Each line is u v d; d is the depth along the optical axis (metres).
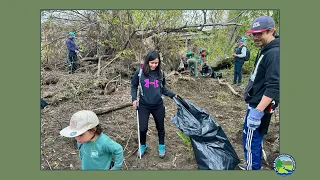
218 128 4.01
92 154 3.12
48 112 4.97
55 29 6.15
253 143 3.58
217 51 6.65
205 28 6.52
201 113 4.08
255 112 3.40
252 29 3.40
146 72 3.87
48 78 5.77
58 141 4.35
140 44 6.40
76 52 6.19
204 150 3.90
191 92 6.12
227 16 6.19
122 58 6.32
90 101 5.32
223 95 5.92
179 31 6.43
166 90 4.10
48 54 6.16
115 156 3.06
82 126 2.96
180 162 4.07
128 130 4.64
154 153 4.23
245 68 6.64
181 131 4.32
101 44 6.36
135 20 6.24
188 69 6.61
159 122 4.05
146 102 3.93
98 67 6.11
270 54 3.28
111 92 5.71
